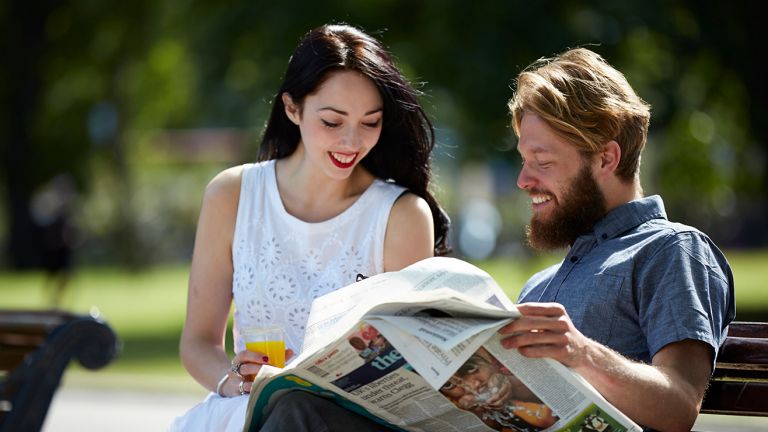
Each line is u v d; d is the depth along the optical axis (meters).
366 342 5.59
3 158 54.91
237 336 8.17
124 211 61.16
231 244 8.17
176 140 79.25
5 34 52.94
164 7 50.66
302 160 8.16
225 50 32.28
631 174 6.94
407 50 29.42
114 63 53.91
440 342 5.29
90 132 56.97
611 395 5.90
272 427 5.97
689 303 6.31
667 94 28.67
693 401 6.09
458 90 27.98
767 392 6.71
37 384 8.70
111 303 39.88
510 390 5.65
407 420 6.07
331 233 7.96
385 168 8.23
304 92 7.68
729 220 58.12
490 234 63.34
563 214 6.93
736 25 28.58
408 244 7.95
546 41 27.19
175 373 21.62
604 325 6.64
